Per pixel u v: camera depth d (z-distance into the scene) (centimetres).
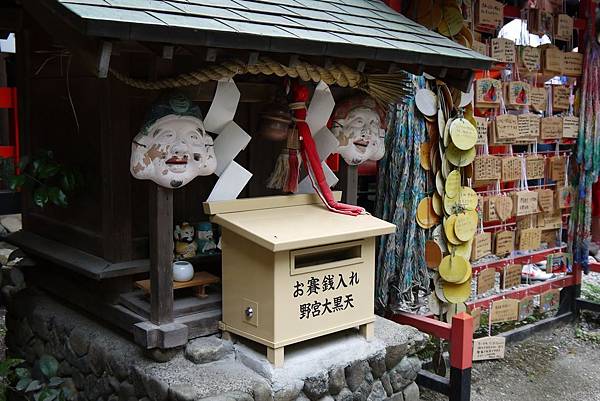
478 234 411
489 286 433
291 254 255
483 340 423
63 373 306
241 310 267
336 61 278
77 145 297
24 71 342
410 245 363
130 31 189
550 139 455
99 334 288
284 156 293
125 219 274
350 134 316
